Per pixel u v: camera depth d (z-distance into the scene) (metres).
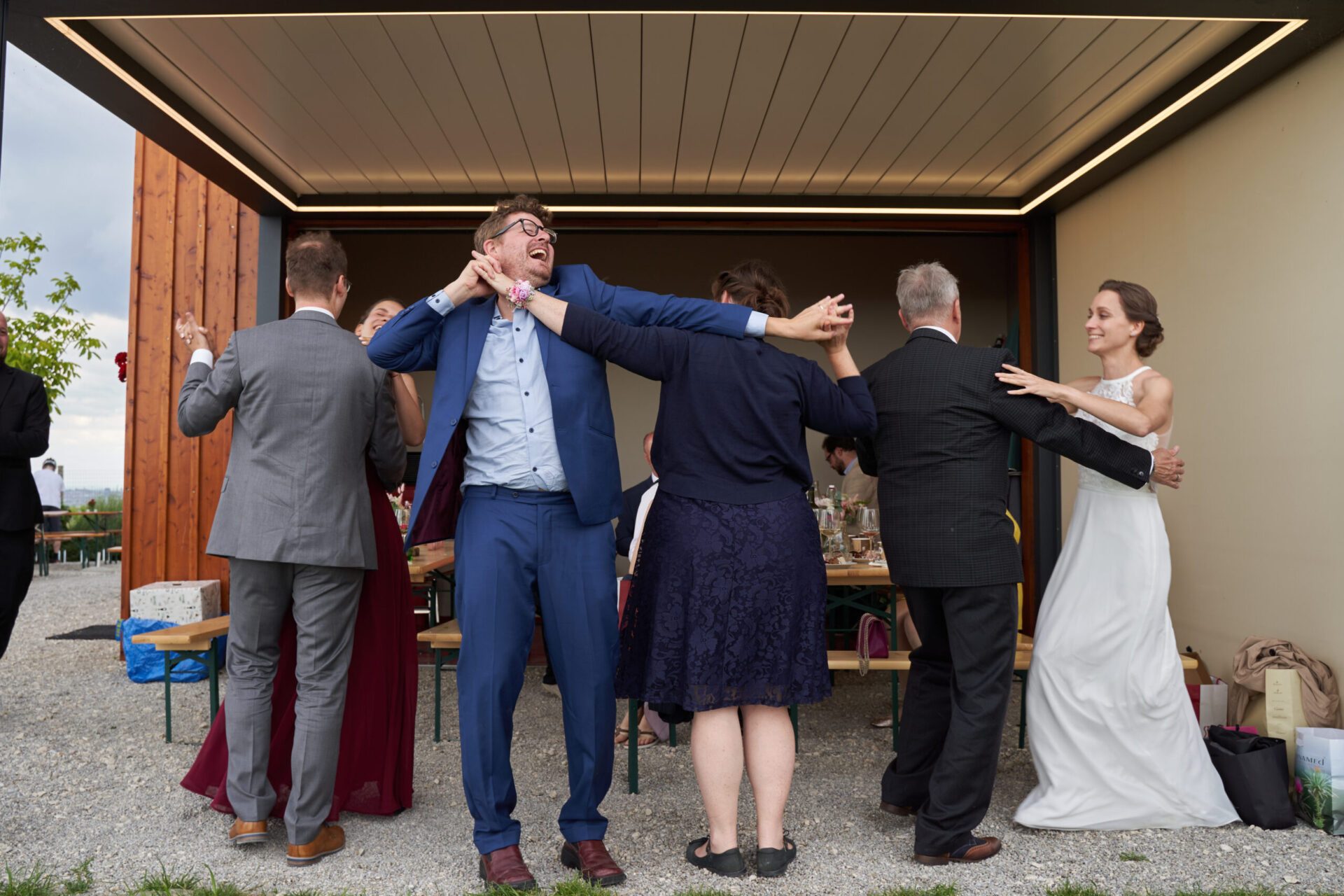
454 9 3.28
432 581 5.42
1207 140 4.29
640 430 7.73
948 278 2.64
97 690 4.82
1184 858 2.49
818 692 2.27
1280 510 3.76
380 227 6.09
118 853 2.54
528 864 2.42
